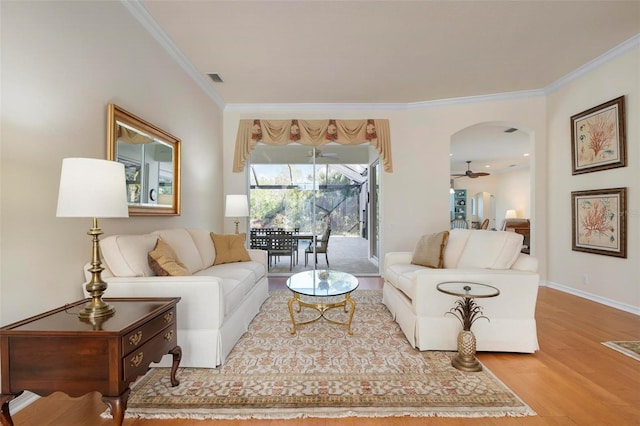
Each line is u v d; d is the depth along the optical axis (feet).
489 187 37.29
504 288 7.66
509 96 15.21
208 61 11.91
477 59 11.84
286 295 13.17
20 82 5.56
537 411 5.43
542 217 14.99
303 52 11.25
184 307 6.90
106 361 4.30
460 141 22.02
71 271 6.65
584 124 12.63
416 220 16.48
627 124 10.94
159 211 10.09
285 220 18.37
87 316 4.86
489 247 8.71
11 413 5.36
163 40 10.23
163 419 5.24
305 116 16.63
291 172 18.38
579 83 12.91
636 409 5.48
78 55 6.86
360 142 16.51
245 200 14.33
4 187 5.31
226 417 5.30
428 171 16.35
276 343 8.29
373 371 6.82
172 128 11.09
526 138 21.08
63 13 6.46
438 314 7.82
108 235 7.76
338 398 5.82
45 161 6.06
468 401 5.72
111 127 7.75
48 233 6.11
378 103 16.42
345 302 9.27
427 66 12.36
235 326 8.09
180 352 6.20
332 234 19.20
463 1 8.55
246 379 6.47
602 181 11.96
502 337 7.66
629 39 10.55
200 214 13.67
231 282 8.54
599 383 6.33
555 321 9.93
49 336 4.33
